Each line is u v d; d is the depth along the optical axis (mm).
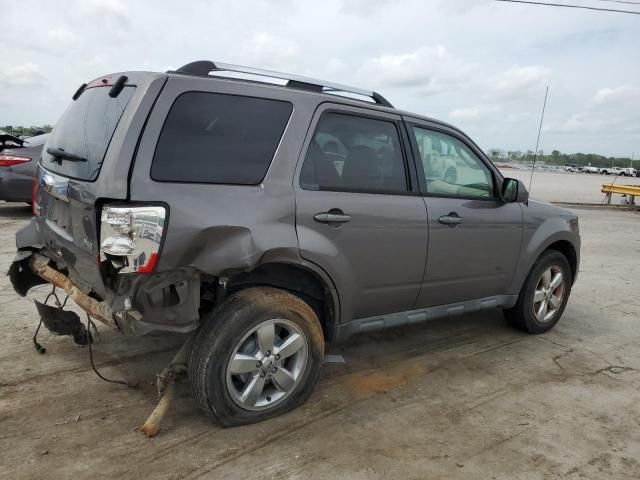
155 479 2600
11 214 9594
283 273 3301
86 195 2805
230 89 3045
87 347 4074
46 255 3668
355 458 2869
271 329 3059
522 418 3424
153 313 2748
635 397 3820
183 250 2721
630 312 6047
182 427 3062
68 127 3422
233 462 2768
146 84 2816
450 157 4152
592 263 8805
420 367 4156
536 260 4871
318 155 3334
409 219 3707
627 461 2996
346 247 3387
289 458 2832
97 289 2982
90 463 2691
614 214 17750
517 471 2840
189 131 2863
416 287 3906
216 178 2904
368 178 3582
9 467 2625
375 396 3615
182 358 3094
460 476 2766
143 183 2678
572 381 4047
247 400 3037
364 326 3711
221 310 2961
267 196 3039
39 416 3105
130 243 2627
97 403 3291
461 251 4117
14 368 3686
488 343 4766
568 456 3012
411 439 3096
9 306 4875
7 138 8883
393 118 3797
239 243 2869
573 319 5660
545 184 32531
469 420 3361
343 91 3699
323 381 3797
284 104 3230
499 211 4395
